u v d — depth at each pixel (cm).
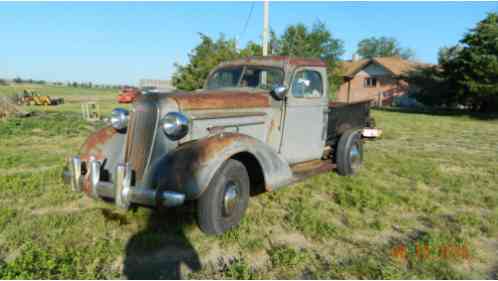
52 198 461
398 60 3694
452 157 843
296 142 521
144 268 304
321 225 391
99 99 3716
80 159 382
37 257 304
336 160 611
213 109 400
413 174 651
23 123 1362
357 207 461
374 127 762
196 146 347
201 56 1398
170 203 322
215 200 347
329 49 2488
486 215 451
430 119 2056
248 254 333
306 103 526
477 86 2309
